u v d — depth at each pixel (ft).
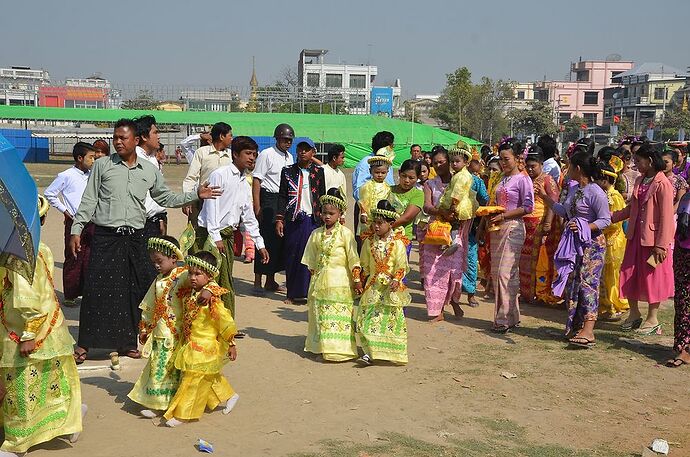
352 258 24.21
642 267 28.40
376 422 18.94
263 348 25.62
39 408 16.02
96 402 19.75
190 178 31.76
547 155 38.75
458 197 28.55
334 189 30.73
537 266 33.68
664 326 30.42
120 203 22.84
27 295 15.29
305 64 344.90
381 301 24.03
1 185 13.92
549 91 373.20
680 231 24.75
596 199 26.23
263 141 177.68
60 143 198.39
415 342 27.02
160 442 17.16
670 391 22.30
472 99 240.32
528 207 28.02
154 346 18.78
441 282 29.84
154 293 18.95
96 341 22.61
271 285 35.40
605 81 372.79
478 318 31.09
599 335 28.68
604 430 19.11
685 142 44.39
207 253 18.65
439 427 18.78
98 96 343.05
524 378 23.07
